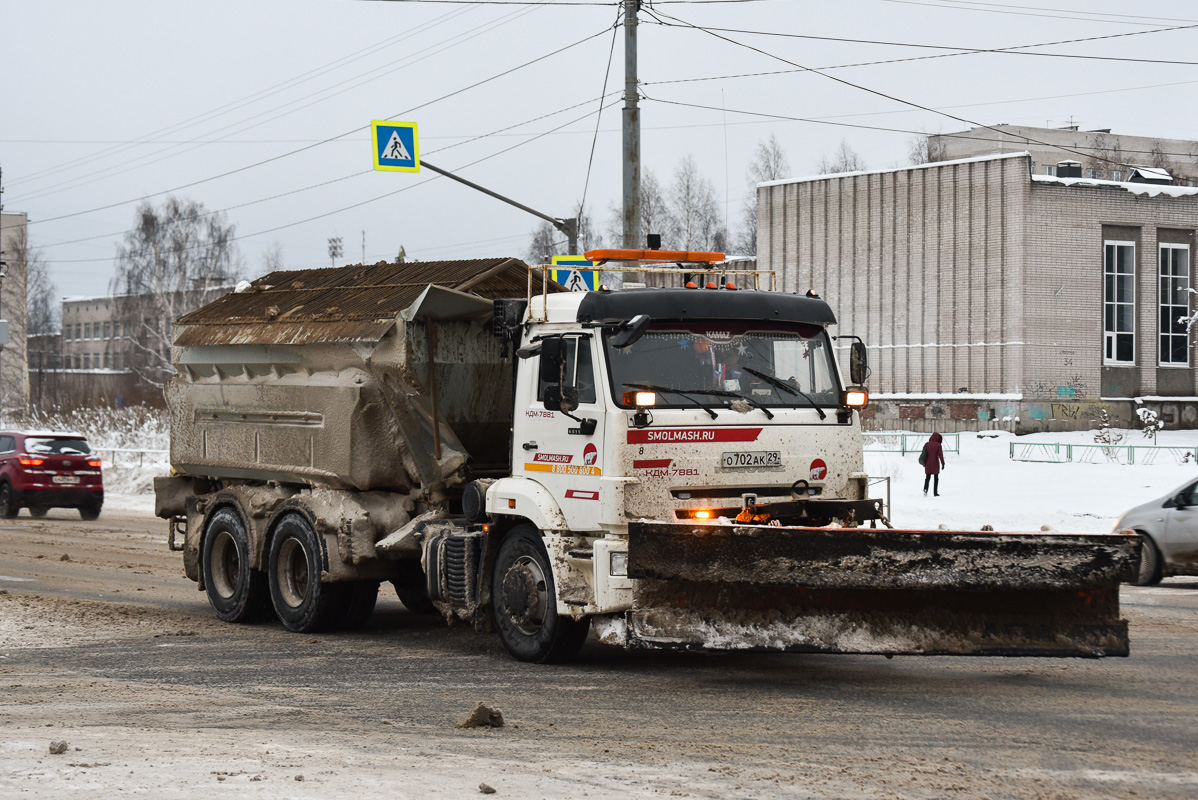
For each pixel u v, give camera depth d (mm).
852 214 50562
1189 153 80250
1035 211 45281
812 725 7766
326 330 11875
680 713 8180
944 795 6098
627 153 20141
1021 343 45031
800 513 9789
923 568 8344
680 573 8758
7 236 95625
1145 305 46750
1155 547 15766
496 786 6055
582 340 9695
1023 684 9211
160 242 68312
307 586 12102
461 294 11125
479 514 10633
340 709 8414
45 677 9742
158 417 43531
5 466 27016
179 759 6500
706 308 9750
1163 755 6922
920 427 47562
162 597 14945
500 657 10672
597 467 9430
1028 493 29344
